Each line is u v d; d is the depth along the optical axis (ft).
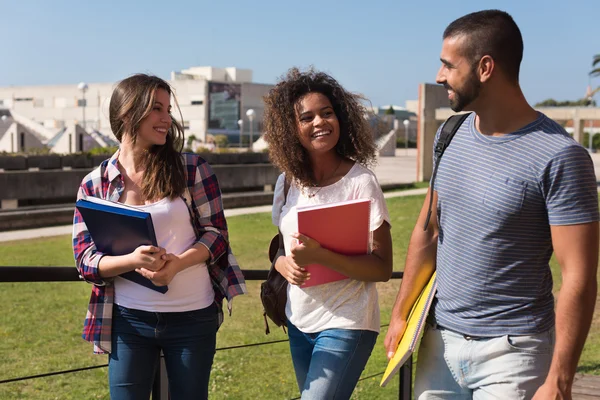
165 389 8.23
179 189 7.55
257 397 15.66
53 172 51.65
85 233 7.72
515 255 6.64
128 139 7.64
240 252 35.65
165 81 7.66
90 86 325.62
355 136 8.29
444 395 7.29
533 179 6.36
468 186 6.82
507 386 6.69
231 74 439.63
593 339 20.15
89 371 17.47
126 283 7.57
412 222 46.42
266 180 69.46
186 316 7.56
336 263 7.52
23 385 16.24
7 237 39.09
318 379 7.74
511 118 6.65
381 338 21.13
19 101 343.46
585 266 6.15
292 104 8.19
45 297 25.29
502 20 6.56
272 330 21.70
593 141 188.24
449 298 7.13
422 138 80.64
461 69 6.70
